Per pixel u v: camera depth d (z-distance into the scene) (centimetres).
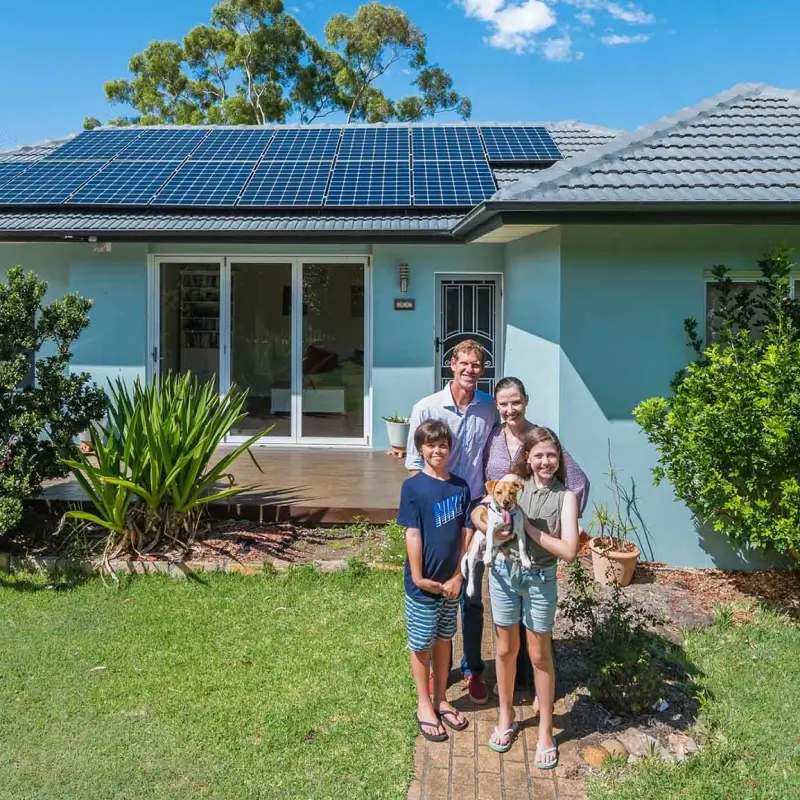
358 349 991
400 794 312
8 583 552
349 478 800
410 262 960
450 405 400
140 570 568
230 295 985
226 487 746
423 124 1270
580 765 334
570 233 611
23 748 342
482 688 389
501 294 973
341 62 3073
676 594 547
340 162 1066
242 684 404
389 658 436
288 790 314
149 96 3006
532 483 346
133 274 958
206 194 945
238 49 2934
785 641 470
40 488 605
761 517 476
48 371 593
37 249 966
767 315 588
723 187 561
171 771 325
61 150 1139
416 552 346
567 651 443
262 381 998
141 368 962
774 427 456
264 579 559
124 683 404
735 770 331
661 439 550
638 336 615
